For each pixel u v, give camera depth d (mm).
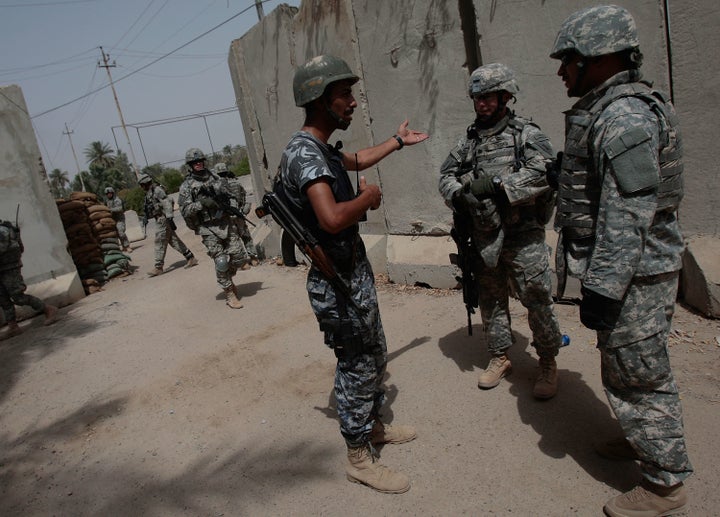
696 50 3096
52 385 4289
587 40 1693
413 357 3555
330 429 2908
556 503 2080
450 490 2260
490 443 2520
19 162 6961
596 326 1703
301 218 2131
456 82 4238
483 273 2826
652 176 1576
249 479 2598
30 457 3207
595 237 1708
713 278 3172
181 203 5227
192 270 7926
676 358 2932
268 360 3994
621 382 1829
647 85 1812
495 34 3848
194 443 3027
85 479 2867
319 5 5305
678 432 1777
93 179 73000
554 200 2539
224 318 5215
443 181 2781
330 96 2064
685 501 1849
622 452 2215
